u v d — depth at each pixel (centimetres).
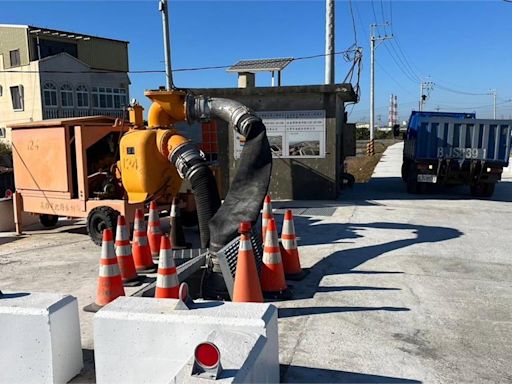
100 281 538
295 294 566
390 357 411
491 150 1383
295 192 1334
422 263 695
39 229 1032
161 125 838
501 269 666
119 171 888
